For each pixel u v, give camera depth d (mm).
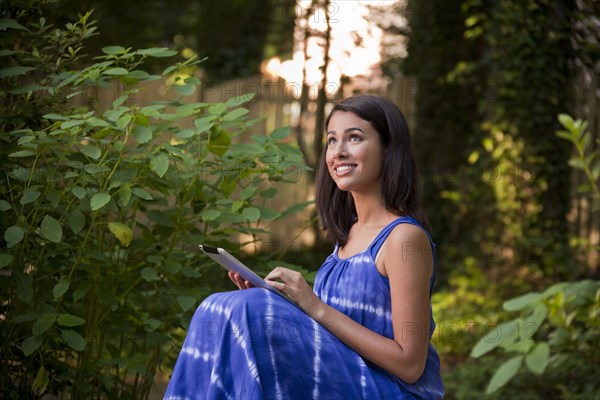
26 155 2684
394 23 8352
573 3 7285
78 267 2918
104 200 2613
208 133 3150
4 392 2811
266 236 8062
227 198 3150
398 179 2461
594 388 4535
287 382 2172
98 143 2938
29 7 3156
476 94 8125
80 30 3117
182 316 2963
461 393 5027
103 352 3152
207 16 10344
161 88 8008
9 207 2660
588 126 7320
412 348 2283
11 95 3100
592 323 4102
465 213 7957
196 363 2244
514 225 7457
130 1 9438
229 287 4395
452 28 8430
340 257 2574
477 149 8008
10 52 2957
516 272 7309
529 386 4930
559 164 7367
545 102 7395
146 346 3305
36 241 2893
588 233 7398
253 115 8898
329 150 2543
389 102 2521
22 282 2707
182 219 3031
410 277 2320
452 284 7277
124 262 3049
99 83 3006
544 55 7332
